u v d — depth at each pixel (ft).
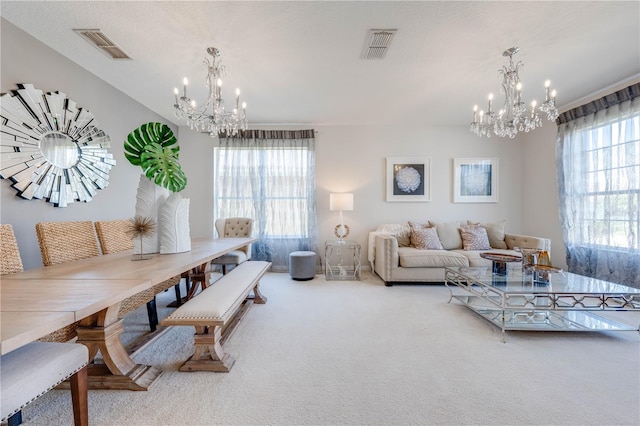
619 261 10.09
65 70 8.57
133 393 4.81
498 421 4.17
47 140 8.03
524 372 5.50
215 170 15.33
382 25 6.98
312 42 7.69
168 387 4.99
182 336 7.14
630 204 9.79
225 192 14.96
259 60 8.63
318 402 4.62
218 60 8.63
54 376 3.26
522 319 7.79
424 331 7.45
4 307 3.11
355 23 6.90
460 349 6.45
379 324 7.91
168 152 6.95
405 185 15.25
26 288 3.88
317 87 10.59
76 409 3.69
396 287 11.85
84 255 6.88
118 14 6.62
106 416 4.25
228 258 11.19
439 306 9.44
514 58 8.55
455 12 6.52
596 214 10.97
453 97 11.57
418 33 7.30
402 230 13.91
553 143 13.37
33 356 3.28
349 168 15.34
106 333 4.87
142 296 6.34
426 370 5.57
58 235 6.29
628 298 7.02
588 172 11.33
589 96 11.40
